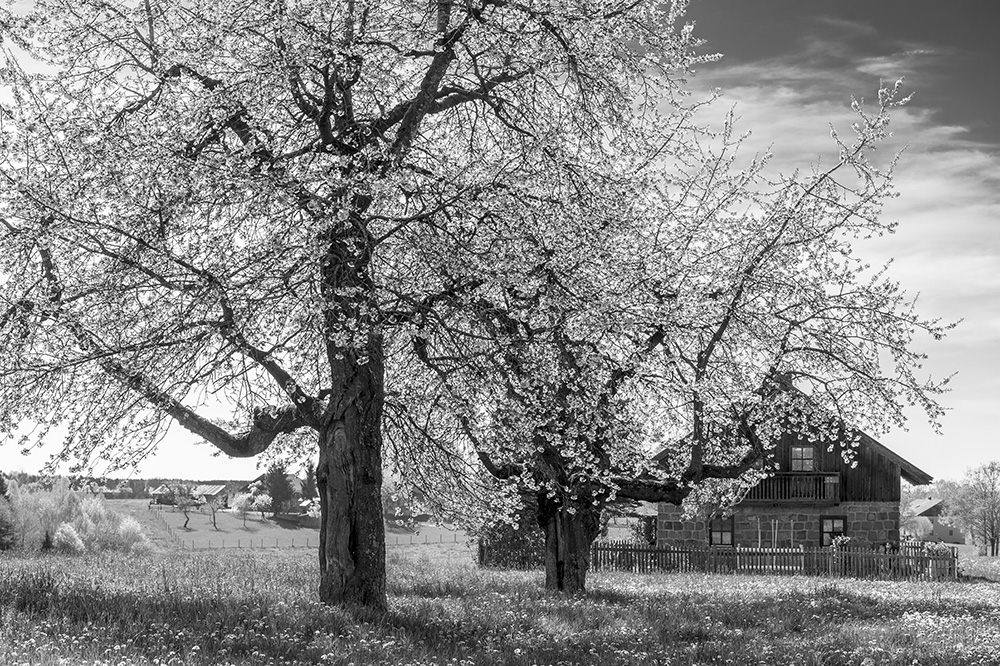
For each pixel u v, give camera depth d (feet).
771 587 97.96
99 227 46.14
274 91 49.78
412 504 64.90
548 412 55.83
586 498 73.05
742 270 62.80
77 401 48.21
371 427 51.16
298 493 430.61
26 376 46.93
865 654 42.50
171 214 46.03
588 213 52.31
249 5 49.52
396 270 50.78
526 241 50.01
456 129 59.16
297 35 47.83
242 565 84.89
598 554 138.72
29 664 25.18
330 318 47.19
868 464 153.38
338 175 45.11
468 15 51.21
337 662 31.01
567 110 55.47
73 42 50.75
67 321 45.50
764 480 154.61
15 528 144.56
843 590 91.50
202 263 46.88
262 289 45.55
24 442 47.19
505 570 125.08
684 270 63.72
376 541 50.49
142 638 31.55
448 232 48.62
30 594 40.63
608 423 57.93
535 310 49.19
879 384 66.13
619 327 52.47
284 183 45.03
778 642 46.34
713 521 155.12
